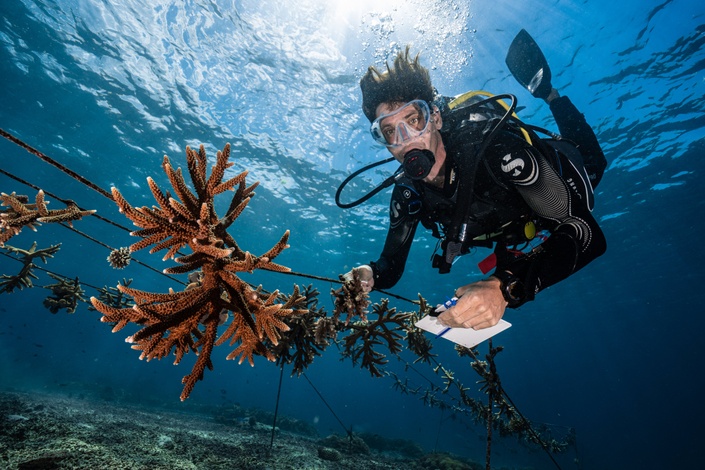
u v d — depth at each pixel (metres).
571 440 13.89
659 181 18.31
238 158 17.25
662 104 14.12
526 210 2.29
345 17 10.89
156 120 15.94
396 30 10.86
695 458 49.50
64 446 6.21
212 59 12.89
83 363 61.06
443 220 2.56
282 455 9.45
